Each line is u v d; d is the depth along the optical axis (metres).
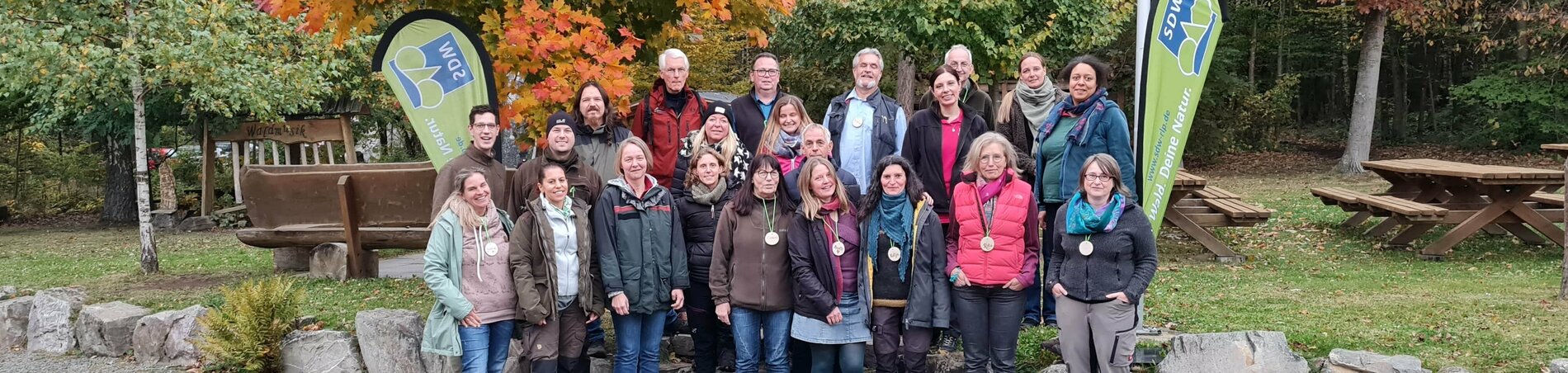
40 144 19.30
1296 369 4.25
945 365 5.00
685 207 5.00
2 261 11.02
